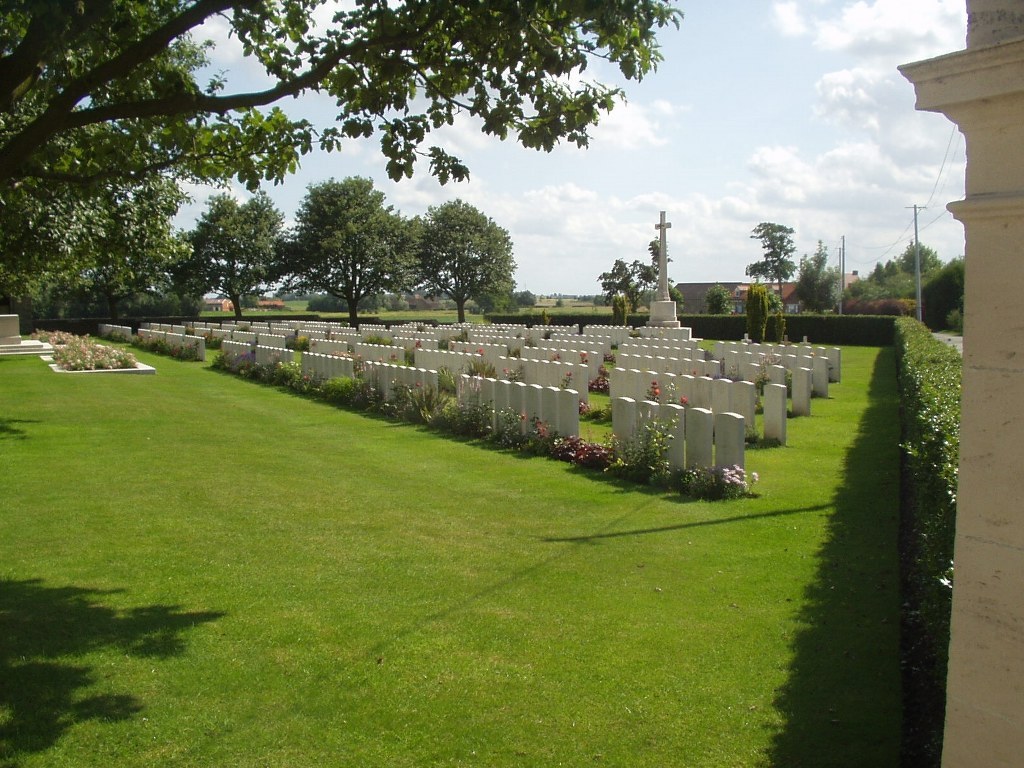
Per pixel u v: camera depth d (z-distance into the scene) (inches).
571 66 207.8
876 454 405.1
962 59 80.5
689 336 1146.7
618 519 282.0
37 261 512.1
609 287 2332.7
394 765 131.6
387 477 354.9
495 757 133.6
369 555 240.5
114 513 287.9
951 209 85.0
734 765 130.3
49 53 181.2
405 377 560.1
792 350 726.5
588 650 173.0
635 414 368.2
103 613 194.4
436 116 237.3
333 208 2015.3
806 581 215.5
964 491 86.4
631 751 134.7
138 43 186.4
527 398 434.9
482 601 202.2
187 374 853.2
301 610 196.9
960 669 87.8
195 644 177.2
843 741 136.4
